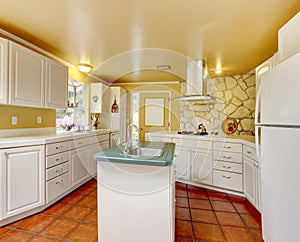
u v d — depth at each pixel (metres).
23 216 1.96
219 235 1.71
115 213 1.51
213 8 1.60
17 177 1.87
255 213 2.12
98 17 1.76
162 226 1.43
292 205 1.12
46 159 2.13
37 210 2.08
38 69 2.33
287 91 1.17
